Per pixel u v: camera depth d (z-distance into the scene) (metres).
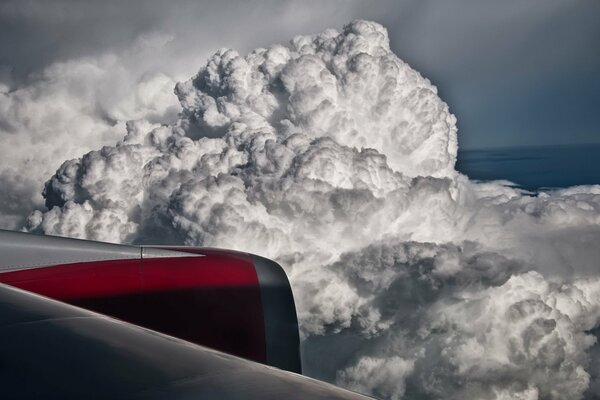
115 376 0.84
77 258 3.20
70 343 0.95
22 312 1.10
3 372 0.82
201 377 0.86
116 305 3.09
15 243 3.14
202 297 3.20
